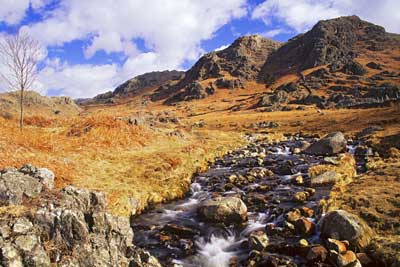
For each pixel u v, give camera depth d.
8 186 11.05
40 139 26.67
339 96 116.50
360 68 160.00
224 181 25.22
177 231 16.28
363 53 196.50
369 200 15.96
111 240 10.91
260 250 13.73
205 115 119.56
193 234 16.02
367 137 40.72
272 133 60.84
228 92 189.38
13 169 12.49
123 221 11.81
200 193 22.92
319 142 36.50
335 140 35.25
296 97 133.75
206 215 17.45
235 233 15.96
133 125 40.03
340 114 72.56
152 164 26.59
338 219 13.63
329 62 187.75
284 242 13.98
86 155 26.61
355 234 12.94
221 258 13.80
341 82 147.75
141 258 11.54
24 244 9.01
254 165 30.58
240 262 13.23
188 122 88.12
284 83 174.25
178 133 45.56
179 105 175.25
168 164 26.69
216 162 33.00
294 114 88.75
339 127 55.81
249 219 17.22
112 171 23.95
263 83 197.75
